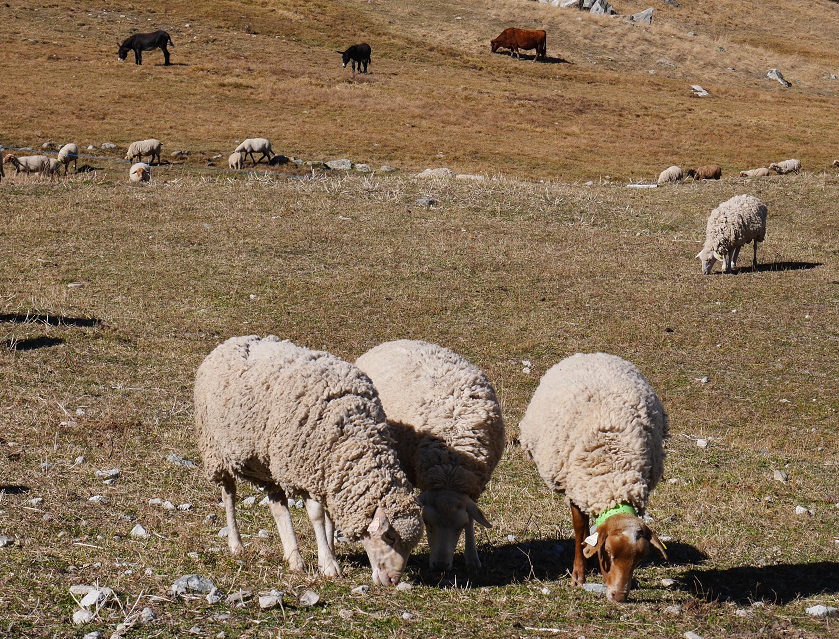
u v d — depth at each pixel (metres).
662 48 71.94
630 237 23.34
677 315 17.30
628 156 41.22
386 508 6.20
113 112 40.72
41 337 13.66
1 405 10.38
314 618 5.52
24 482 7.98
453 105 48.38
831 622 5.80
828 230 24.64
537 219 24.59
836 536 8.02
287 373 6.54
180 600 5.68
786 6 97.06
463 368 7.64
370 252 20.56
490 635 5.39
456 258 20.38
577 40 70.75
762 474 10.05
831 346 15.81
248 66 51.41
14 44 50.44
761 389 13.84
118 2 62.47
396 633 5.32
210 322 15.55
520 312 17.17
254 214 23.33
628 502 6.46
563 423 6.85
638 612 5.93
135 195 24.78
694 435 11.70
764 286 19.14
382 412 6.74
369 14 70.06
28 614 5.29
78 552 6.48
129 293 16.92
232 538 6.93
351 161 35.88
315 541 7.38
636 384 7.11
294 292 17.53
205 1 65.31
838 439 11.73
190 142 36.91
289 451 6.35
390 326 15.95
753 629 5.66
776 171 37.28
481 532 7.87
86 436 9.59
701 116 51.69
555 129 45.66
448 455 6.93
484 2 76.19
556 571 6.96
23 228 20.81
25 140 34.78
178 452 9.41
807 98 61.97
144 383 12.05
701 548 7.55
